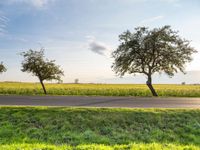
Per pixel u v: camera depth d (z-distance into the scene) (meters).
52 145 9.75
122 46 35.31
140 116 14.38
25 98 22.66
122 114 14.59
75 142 10.74
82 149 8.66
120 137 11.73
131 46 34.84
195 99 24.64
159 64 34.81
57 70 37.22
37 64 36.06
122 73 35.94
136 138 11.73
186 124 13.73
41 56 36.59
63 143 10.59
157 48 34.16
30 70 36.09
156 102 21.03
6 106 15.84
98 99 23.12
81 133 12.05
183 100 23.25
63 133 12.04
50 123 13.33
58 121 13.53
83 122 13.48
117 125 13.35
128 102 20.66
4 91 37.16
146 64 35.00
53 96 25.72
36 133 11.95
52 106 16.72
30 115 14.25
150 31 35.06
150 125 13.57
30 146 9.30
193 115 15.06
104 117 14.08
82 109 15.29
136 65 35.22
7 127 12.63
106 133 12.41
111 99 23.53
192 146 9.92
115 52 35.81
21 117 13.95
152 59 34.94
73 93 36.91
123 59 34.84
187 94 36.50
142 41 34.78
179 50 34.88
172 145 9.83
